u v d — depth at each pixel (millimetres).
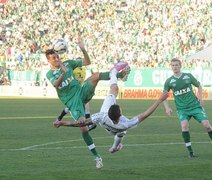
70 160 26984
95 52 107188
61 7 119250
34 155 28781
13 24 118375
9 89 101938
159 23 109188
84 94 24938
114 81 23094
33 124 48156
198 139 36344
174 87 28719
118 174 22828
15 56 110438
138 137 37562
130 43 107125
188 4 110750
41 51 111125
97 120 21812
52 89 96250
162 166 24844
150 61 100938
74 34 113375
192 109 28625
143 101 81812
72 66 25359
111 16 115625
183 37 102312
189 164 25453
